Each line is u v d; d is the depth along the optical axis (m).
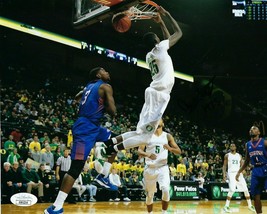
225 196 16.33
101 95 4.43
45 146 12.89
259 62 30.72
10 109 16.91
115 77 27.06
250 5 27.89
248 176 17.86
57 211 4.13
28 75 22.27
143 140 4.66
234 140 26.94
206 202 14.38
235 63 30.67
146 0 5.30
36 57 23.22
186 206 11.85
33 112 17.45
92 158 13.55
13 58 22.06
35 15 21.09
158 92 4.91
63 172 11.56
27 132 15.59
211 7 28.64
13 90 19.30
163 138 6.54
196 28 29.06
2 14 19.67
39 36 21.19
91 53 23.86
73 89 23.53
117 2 6.14
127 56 25.39
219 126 29.75
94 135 4.36
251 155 7.13
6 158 11.88
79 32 23.00
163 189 6.36
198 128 27.66
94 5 6.98
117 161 15.29
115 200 14.11
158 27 25.70
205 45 29.94
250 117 30.14
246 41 30.36
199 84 29.95
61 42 22.16
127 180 14.96
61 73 24.05
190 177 17.25
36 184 11.66
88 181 13.14
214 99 29.97
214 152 22.84
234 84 30.62
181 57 29.08
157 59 4.99
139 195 15.37
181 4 27.72
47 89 21.91
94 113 4.39
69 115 19.38
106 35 24.39
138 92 27.89
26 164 11.71
